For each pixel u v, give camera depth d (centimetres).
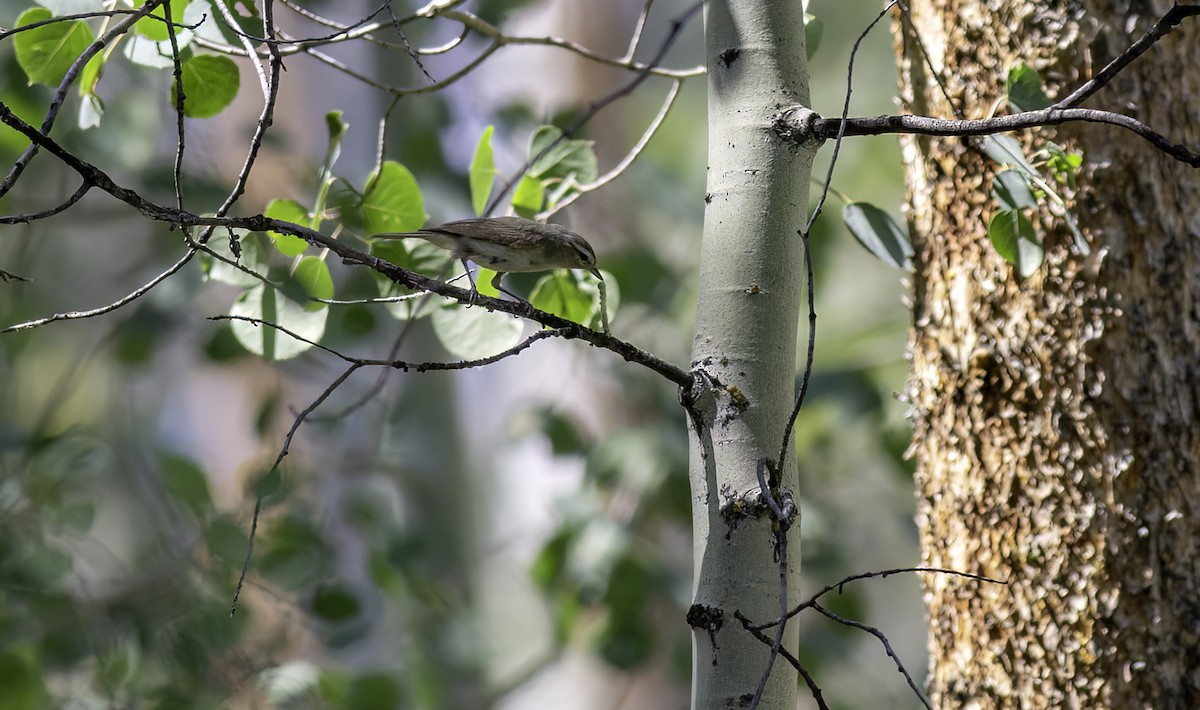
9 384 1639
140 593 1223
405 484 1533
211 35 788
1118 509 661
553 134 923
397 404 1514
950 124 573
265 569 1210
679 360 1495
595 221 1688
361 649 1586
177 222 567
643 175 1602
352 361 575
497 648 1512
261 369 2009
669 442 1391
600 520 1342
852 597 1384
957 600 705
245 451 2230
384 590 1351
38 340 1777
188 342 1538
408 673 1441
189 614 1180
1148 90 676
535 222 823
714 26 642
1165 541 656
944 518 718
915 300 750
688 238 1672
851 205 761
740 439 593
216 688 1166
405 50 725
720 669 580
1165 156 675
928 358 734
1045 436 675
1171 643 650
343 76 1889
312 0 1348
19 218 537
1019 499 681
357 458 1491
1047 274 678
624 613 1327
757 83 623
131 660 1188
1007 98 670
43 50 750
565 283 849
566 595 1358
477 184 889
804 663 1330
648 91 2436
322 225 946
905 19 751
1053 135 683
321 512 1354
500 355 591
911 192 754
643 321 1459
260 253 798
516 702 2000
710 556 591
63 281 2080
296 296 796
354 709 1205
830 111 2320
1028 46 688
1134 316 667
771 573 583
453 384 1570
